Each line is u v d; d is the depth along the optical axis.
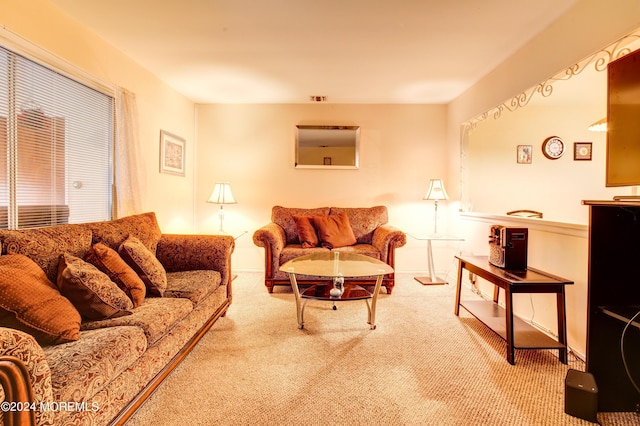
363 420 1.41
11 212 1.78
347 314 2.70
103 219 2.51
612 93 1.56
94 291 1.49
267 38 2.46
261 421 1.40
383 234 3.40
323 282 3.29
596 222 1.50
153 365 1.48
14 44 1.77
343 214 3.82
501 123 3.79
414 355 2.01
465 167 3.78
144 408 1.48
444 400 1.56
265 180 4.22
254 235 3.28
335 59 2.83
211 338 2.23
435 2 1.99
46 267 1.54
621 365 1.50
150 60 2.87
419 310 2.81
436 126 4.19
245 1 1.99
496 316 2.38
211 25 2.27
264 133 4.20
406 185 4.21
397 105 4.19
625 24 1.65
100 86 2.44
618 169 1.53
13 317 1.18
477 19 2.17
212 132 4.20
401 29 2.32
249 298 3.12
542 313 2.32
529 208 3.82
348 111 4.20
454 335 2.30
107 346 1.23
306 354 2.01
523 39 2.45
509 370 1.83
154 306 1.72
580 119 3.77
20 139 1.83
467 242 3.58
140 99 2.97
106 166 2.54
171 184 3.59
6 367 0.81
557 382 1.72
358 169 4.21
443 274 4.11
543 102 3.65
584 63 2.01
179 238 2.53
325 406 1.51
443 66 2.97
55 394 0.97
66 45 2.12
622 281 1.50
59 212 2.11
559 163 3.81
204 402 1.53
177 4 2.02
